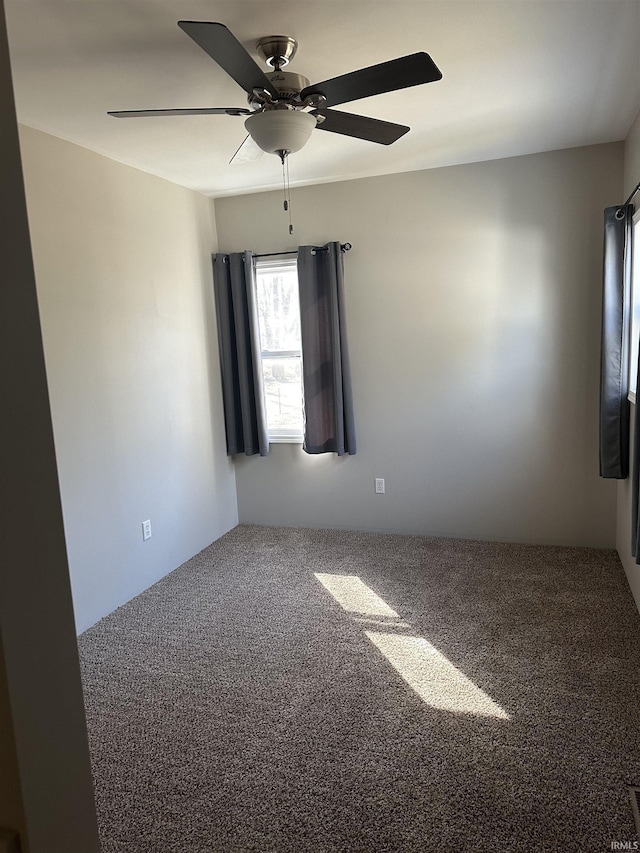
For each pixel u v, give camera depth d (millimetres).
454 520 4277
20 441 767
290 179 4039
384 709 2363
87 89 2436
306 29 2049
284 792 1949
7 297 745
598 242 3699
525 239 3838
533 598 3281
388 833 1769
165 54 2160
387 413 4316
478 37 2152
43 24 1923
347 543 4277
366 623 3090
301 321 4266
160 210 3838
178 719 2361
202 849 1744
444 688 2488
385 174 4055
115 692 2566
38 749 798
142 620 3246
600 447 3463
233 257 4340
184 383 4098
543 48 2248
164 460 3875
